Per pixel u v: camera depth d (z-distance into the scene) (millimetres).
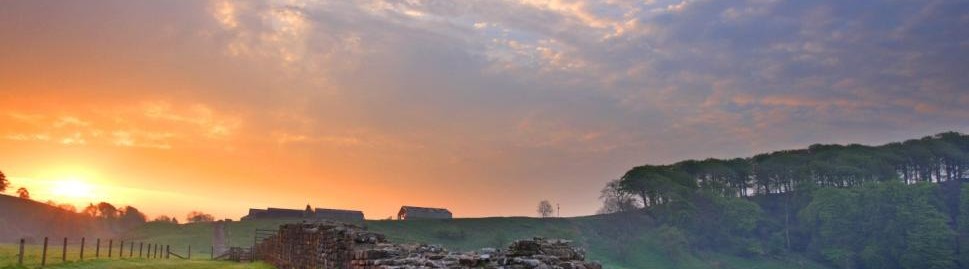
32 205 189500
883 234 161500
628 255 164875
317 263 35188
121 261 47781
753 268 160625
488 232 189000
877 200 169625
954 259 146625
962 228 165125
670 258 163125
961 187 196875
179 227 162625
